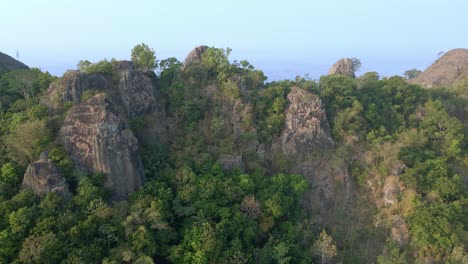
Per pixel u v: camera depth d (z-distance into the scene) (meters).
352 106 92.56
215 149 80.56
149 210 60.44
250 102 89.62
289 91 92.81
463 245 68.25
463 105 108.25
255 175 77.56
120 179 65.44
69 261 52.09
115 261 53.16
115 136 65.62
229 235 64.50
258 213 69.25
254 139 85.19
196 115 84.75
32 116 68.94
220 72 92.75
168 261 61.16
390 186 79.62
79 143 65.00
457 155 88.19
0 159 64.38
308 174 84.31
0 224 54.16
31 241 51.44
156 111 82.25
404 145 86.06
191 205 66.56
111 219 58.91
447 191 76.50
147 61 89.19
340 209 81.94
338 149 86.75
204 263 58.44
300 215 77.12
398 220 75.12
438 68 146.38
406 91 101.44
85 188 59.97
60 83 74.06
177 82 88.81
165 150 78.19
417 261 68.31
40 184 58.72
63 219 55.47
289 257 64.81
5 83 83.56
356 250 75.06
